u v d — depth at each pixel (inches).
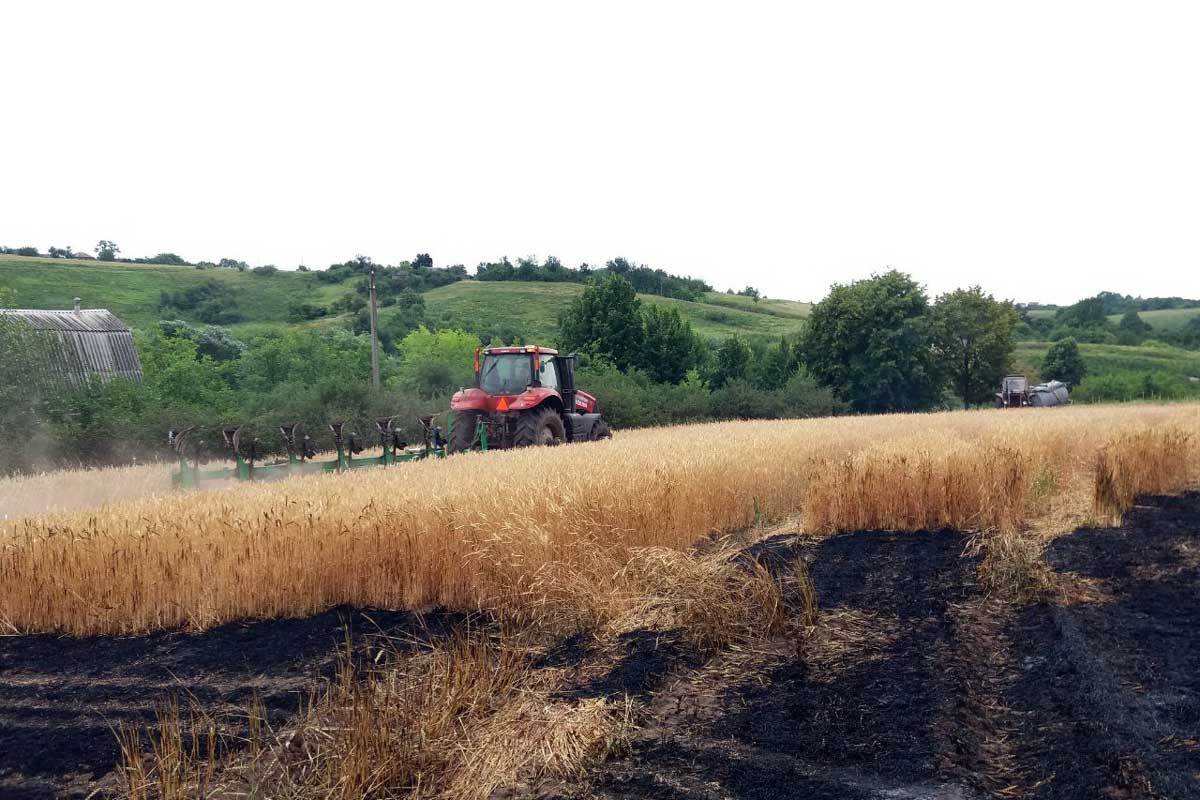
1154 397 2134.6
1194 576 268.1
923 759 158.9
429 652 236.2
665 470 360.8
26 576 281.7
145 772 169.3
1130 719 167.0
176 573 277.4
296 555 285.0
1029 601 252.5
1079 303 4493.1
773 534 369.7
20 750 183.8
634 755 168.6
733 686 202.7
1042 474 405.4
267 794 150.3
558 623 253.8
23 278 3366.1
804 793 148.3
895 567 299.0
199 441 869.8
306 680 221.0
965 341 2086.6
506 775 162.2
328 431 933.2
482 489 326.6
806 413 1611.7
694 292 4446.4
